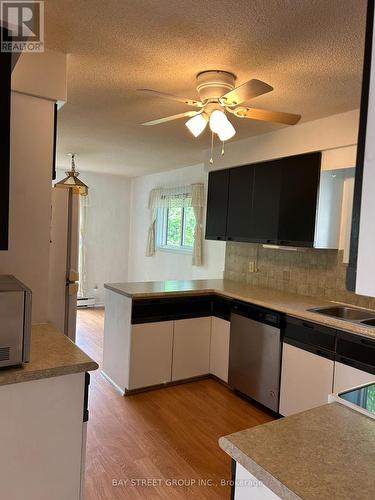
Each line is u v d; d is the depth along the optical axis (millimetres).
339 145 2908
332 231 3119
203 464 2326
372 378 2268
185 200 5539
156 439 2592
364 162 585
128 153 4723
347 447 969
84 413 1574
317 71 2184
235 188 3889
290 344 2809
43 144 2031
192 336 3537
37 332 1911
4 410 1396
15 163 1966
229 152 3979
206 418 2912
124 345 3277
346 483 823
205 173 5168
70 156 5082
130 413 2951
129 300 3207
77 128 3604
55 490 1515
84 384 1564
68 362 1517
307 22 1686
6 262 1979
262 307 3049
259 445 968
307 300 3205
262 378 3033
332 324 2494
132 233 7195
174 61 2119
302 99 2631
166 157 4887
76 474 1560
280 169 3387
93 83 2465
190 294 3467
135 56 2072
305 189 3150
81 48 1991
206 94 2260
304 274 3508
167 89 2549
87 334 5074
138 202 6988
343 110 2844
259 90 1911
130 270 7234
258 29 1759
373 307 2961
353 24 1685
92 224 6844
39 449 1473
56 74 2029
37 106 2012
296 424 1087
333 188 3117
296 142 3238
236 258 4344
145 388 3352
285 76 2262
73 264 2707
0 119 1245
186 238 5723
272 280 3846
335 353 2486
